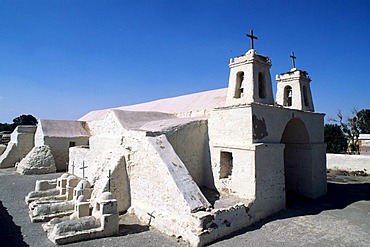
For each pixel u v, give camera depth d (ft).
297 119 44.55
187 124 39.81
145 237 27.27
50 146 72.59
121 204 36.42
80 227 26.89
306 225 31.58
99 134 51.60
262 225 31.37
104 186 34.91
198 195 28.45
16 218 33.17
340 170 78.89
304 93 51.19
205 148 41.52
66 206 34.50
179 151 38.32
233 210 29.37
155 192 31.63
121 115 46.11
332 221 33.12
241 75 41.83
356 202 43.04
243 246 25.32
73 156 61.05
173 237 27.25
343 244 26.37
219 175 38.65
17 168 72.95
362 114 129.39
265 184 34.81
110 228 27.89
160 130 36.94
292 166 49.14
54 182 43.80
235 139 36.55
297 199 44.91
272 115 38.06
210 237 25.84
